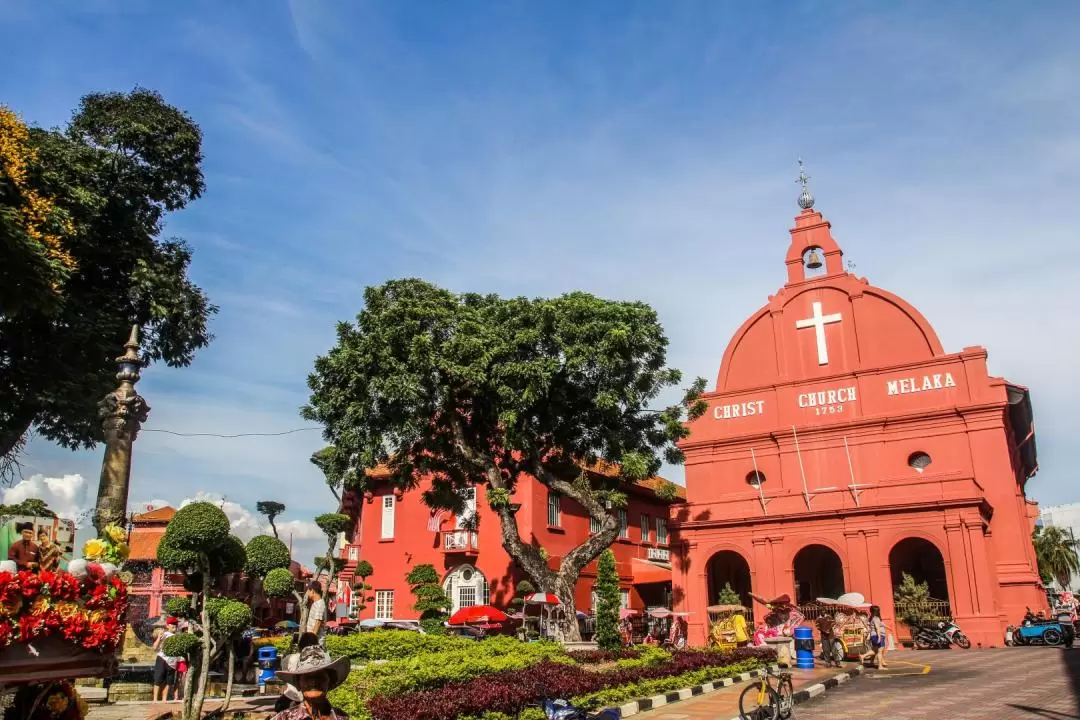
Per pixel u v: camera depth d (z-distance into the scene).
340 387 23.42
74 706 6.60
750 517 30.81
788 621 23.38
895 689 15.45
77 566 6.14
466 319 22.44
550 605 29.89
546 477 24.16
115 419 13.24
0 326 21.00
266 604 29.69
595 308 23.00
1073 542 61.06
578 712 9.62
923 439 30.55
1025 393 30.64
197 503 10.66
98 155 23.02
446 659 13.08
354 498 38.44
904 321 32.53
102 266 24.03
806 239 35.72
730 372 35.69
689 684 15.38
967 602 26.28
